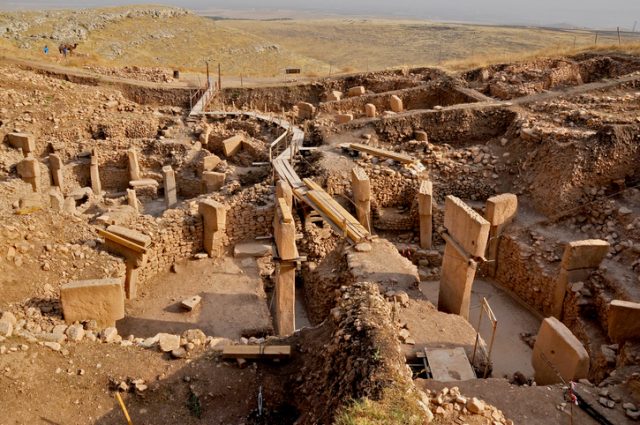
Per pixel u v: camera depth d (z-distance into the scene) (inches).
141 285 551.2
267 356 386.3
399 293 451.5
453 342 406.0
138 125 989.8
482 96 1005.8
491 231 633.0
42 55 1307.8
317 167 765.3
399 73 1249.4
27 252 476.4
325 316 530.0
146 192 852.0
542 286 567.8
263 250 617.6
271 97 1203.9
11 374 344.8
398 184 743.1
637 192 633.0
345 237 540.7
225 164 864.3
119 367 372.5
